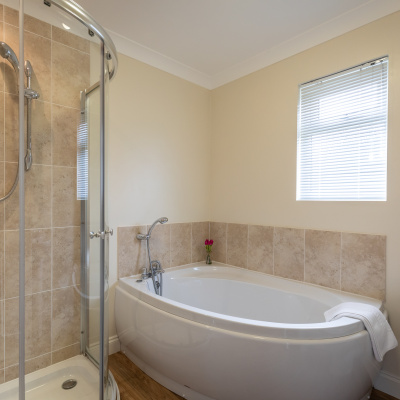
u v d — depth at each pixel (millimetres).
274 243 2299
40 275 1590
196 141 2766
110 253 2148
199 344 1483
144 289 1931
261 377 1344
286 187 2242
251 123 2508
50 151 1603
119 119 2205
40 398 1485
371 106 1838
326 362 1301
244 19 1902
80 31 1534
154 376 1818
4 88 1503
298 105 2188
